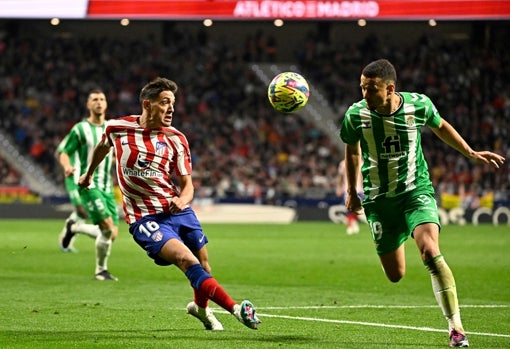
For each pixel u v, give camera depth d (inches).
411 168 788.0
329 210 3563.0
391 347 714.8
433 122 792.3
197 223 799.1
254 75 4466.0
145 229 770.2
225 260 1734.7
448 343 743.7
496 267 1603.1
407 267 1589.6
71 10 3476.9
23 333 784.3
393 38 4584.2
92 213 1314.0
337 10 3474.4
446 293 727.1
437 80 4426.7
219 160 4010.8
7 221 3314.5
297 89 827.4
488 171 3902.6
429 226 757.9
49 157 3986.2
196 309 812.0
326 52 4574.3
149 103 778.2
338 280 1364.4
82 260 1686.8
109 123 793.6
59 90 4306.1
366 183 808.3
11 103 4212.6
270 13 3486.7
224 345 714.8
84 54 4480.8
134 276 1401.3
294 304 1045.8
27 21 4527.6
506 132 4192.9
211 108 4325.8
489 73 4441.4
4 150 4013.3
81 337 760.3
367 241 2336.4
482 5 3408.0
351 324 866.1
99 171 1327.5
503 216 3560.5
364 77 753.6
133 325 844.0
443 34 4576.8
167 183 787.4
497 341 757.9
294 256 1835.6
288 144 4160.9
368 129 783.1
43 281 1295.5
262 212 3567.9
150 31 4606.3
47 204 3503.9
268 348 701.9
